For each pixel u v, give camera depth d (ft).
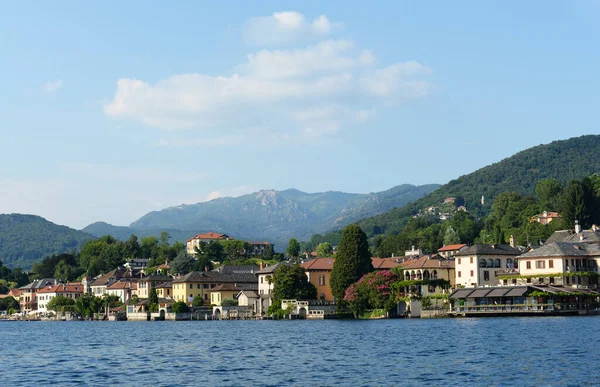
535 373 241.14
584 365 254.68
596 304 598.75
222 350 354.95
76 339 479.82
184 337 462.60
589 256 627.46
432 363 274.16
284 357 313.73
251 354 330.95
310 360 299.38
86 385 241.96
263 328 547.49
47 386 241.76
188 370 274.98
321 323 602.44
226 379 248.52
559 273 613.11
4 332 622.54
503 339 357.41
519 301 595.06
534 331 401.29
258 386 232.12
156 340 441.68
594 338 346.95
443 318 611.88
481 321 530.27
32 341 469.57
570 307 582.76
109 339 468.34
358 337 411.54
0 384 247.91
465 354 298.56
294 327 548.31
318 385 231.30
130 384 242.17
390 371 257.55
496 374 241.76
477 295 604.08
